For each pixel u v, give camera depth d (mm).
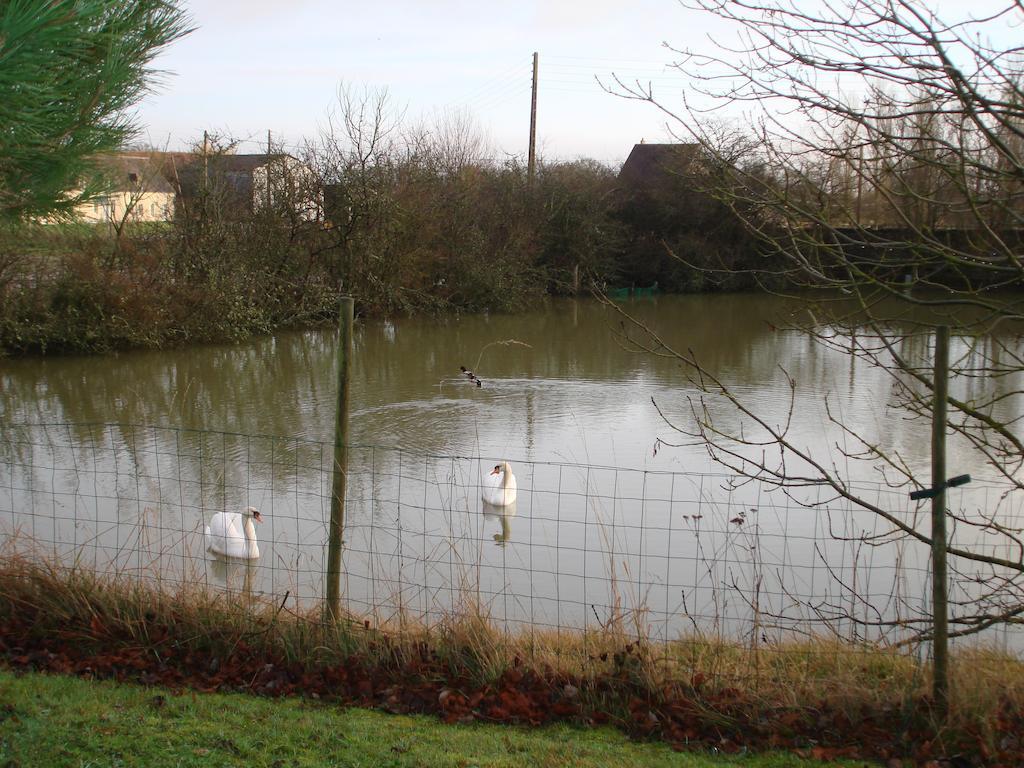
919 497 4242
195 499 9727
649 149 41344
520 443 12906
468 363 20891
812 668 4746
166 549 7551
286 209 27297
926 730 4184
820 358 21547
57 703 4301
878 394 16438
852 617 4875
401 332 26781
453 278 31562
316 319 27672
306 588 7121
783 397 16344
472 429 13820
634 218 39469
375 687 4668
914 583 7203
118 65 3592
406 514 9375
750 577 7434
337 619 5031
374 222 28219
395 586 6836
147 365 20359
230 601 5227
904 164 4516
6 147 3410
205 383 18172
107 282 21266
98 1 3268
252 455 11852
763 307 34219
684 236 38312
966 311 19172
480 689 4621
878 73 4094
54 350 21203
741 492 10117
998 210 4484
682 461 11797
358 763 3854
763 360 21266
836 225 4969
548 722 4367
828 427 13656
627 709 4406
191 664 4859
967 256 4223
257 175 27422
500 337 25812
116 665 4816
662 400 16156
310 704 4492
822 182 4672
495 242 34031
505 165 37000
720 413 14906
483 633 4918
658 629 6129
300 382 18281
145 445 12219
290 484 10461
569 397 16531
